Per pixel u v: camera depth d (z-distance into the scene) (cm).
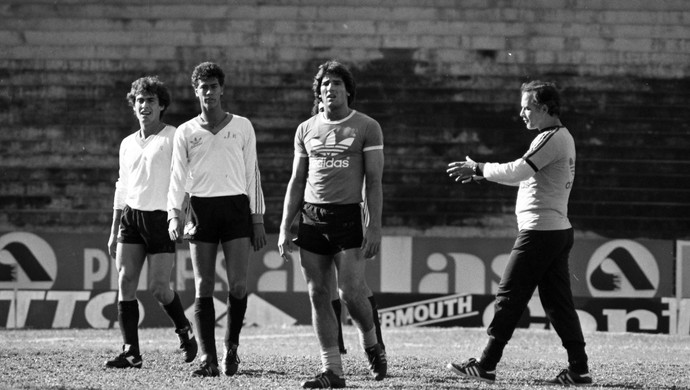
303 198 2502
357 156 2406
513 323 2519
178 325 2920
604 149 5819
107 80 6112
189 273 5006
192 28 6259
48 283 5138
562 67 6122
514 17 6244
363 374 2691
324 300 2419
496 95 6031
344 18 6262
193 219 2609
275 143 5884
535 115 2544
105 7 6331
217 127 2628
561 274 2544
